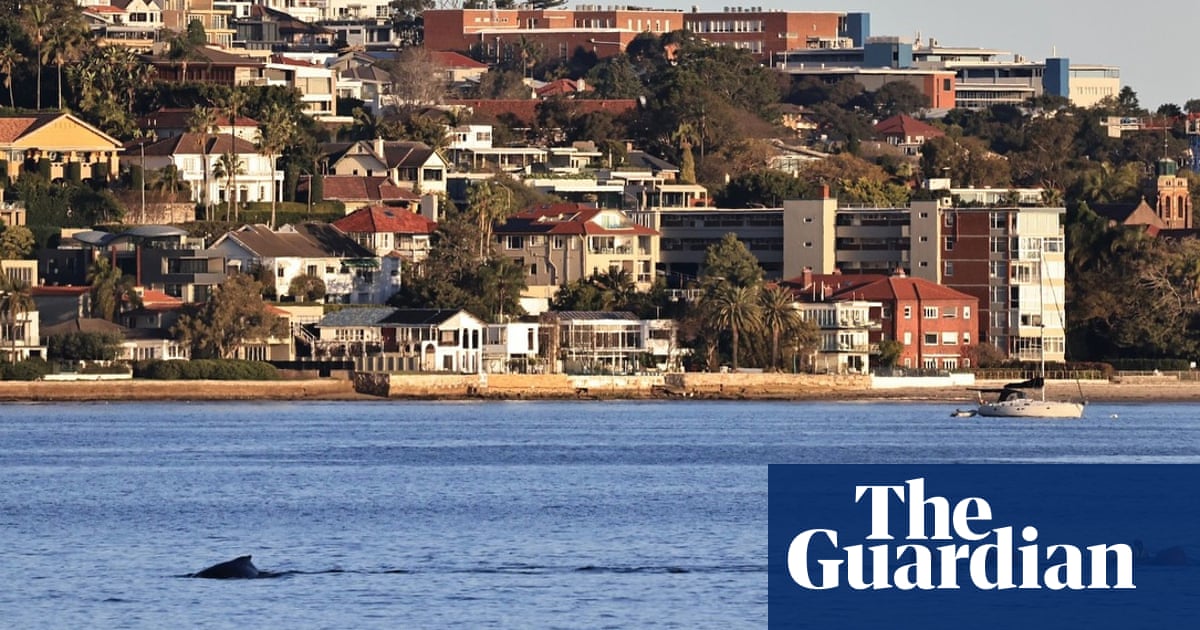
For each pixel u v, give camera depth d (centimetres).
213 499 15675
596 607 10831
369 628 10269
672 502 15600
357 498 15788
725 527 14050
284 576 11688
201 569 12000
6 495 15888
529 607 10806
